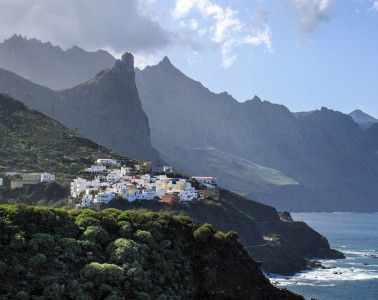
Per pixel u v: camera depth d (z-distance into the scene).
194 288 93.19
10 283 76.56
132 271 85.38
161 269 91.94
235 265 100.06
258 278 102.94
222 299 93.69
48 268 81.19
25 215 89.88
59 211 95.44
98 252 88.88
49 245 85.12
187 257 98.31
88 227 93.50
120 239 92.19
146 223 100.31
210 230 104.25
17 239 82.69
